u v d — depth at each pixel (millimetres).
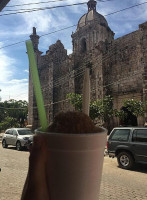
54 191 859
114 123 21656
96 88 23281
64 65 28859
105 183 7055
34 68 1001
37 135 880
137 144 9047
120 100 21516
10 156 12812
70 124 874
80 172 849
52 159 839
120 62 21984
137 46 20578
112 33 33062
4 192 5871
